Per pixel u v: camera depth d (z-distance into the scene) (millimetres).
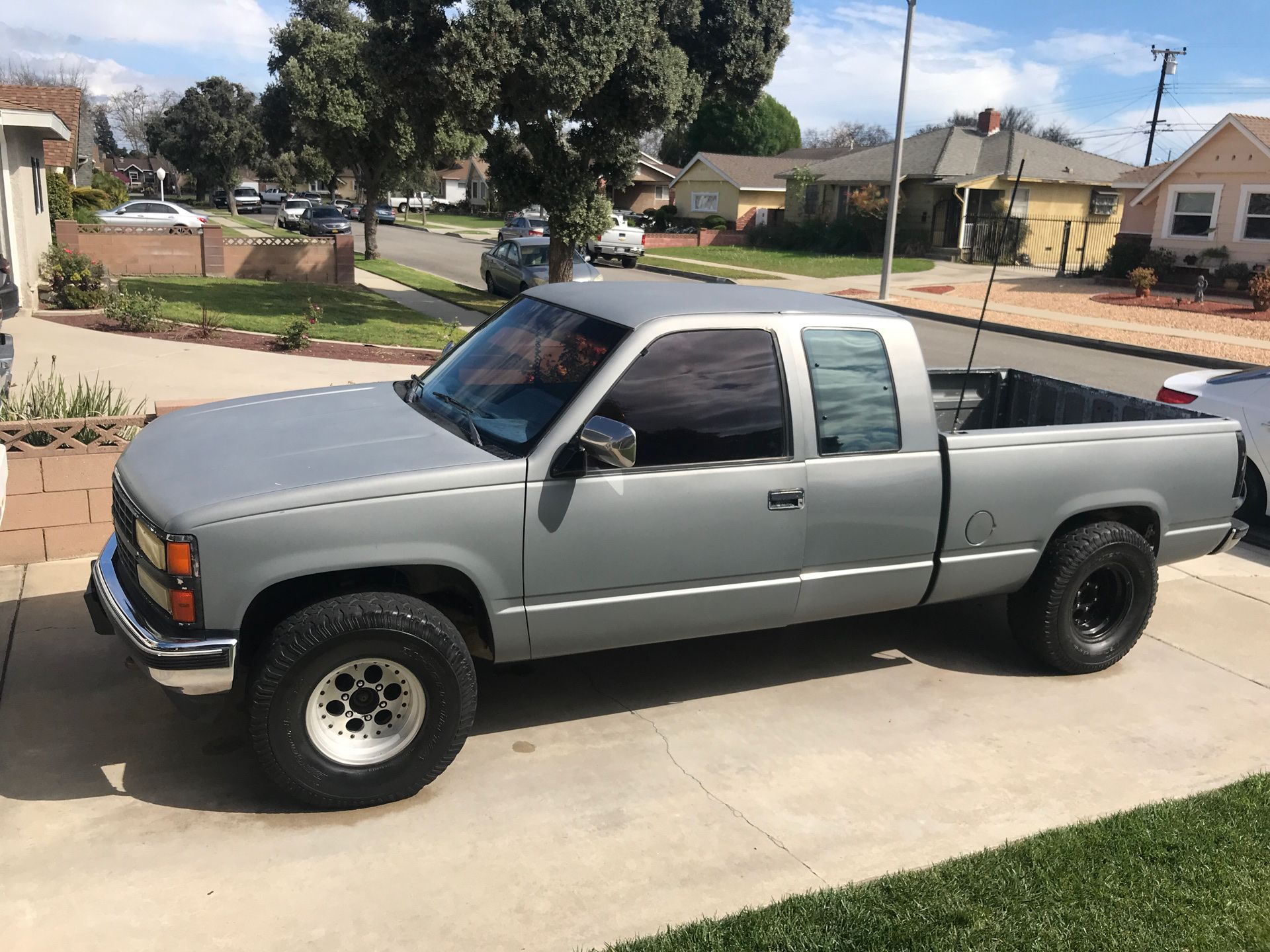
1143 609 5262
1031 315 23844
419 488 3697
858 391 4496
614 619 4164
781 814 3877
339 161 30672
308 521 3557
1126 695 5066
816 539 4441
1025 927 3150
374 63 16562
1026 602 5141
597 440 3764
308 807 3785
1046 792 4117
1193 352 18422
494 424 4125
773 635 5660
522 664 5117
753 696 4871
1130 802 4055
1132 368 17188
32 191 16594
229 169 69438
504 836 3672
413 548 3699
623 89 17422
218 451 4027
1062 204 40688
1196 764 4391
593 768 4160
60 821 3625
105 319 15414
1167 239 30188
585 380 4031
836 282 31312
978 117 43781
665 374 4129
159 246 22766
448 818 3771
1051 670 5285
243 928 3125
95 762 4020
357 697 3773
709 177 51312
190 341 13852
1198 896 3326
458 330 15875
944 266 36781
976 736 4570
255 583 3533
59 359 11867
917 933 3117
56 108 18266
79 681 4648
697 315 4242
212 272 23234
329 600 3641
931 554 4754
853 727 4613
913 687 5059
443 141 28688
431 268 31688
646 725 4543
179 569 3490
